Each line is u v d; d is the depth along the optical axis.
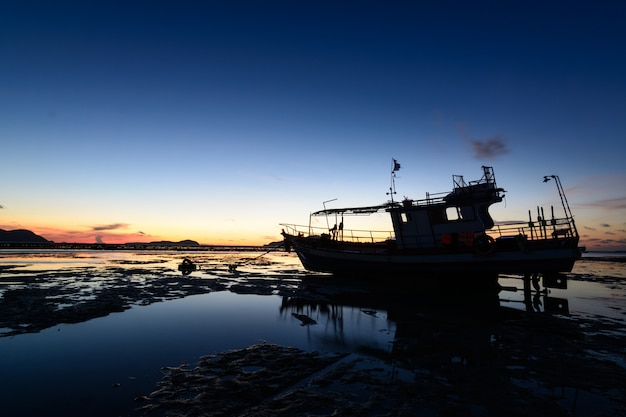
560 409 5.91
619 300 17.56
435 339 10.20
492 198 19.73
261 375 7.25
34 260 43.41
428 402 6.07
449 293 19.28
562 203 17.89
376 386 6.73
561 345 9.64
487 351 9.09
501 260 18.72
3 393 6.36
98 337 10.01
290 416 5.51
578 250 17.03
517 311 14.55
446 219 21.25
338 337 10.37
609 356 8.73
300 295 18.05
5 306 13.68
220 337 10.25
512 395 6.42
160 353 8.70
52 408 5.80
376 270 23.02
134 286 20.06
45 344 9.29
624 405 6.09
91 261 43.38
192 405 5.88
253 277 26.33
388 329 11.37
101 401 6.04
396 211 22.62
